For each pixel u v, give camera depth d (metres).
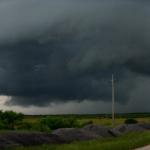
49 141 39.03
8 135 36.00
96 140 41.66
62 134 43.94
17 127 68.00
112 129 61.06
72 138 43.69
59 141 40.00
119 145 32.41
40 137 38.84
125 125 67.44
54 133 44.81
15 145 32.69
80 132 46.56
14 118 68.50
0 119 67.56
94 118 138.62
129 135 49.53
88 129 54.97
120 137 46.78
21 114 69.44
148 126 70.25
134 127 65.88
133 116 157.12
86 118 138.50
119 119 133.88
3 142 32.88
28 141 36.34
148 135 46.41
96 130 55.09
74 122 75.06
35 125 68.50
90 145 32.97
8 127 66.75
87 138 44.84
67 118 75.31
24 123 69.19
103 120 119.62
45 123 70.50
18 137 36.41
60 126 71.25
